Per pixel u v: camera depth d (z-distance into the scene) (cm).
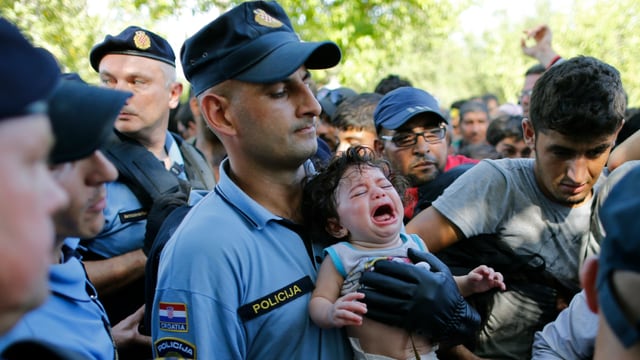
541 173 213
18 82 80
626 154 231
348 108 367
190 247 172
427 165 304
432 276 177
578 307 195
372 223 186
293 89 179
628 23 856
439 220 225
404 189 208
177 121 562
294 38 182
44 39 649
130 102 280
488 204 221
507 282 222
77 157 127
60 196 86
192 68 184
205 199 189
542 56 523
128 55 288
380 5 942
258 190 187
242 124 178
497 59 1518
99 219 153
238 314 172
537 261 219
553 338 200
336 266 183
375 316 177
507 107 735
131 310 261
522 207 220
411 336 179
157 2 746
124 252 259
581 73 197
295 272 179
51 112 125
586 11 914
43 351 94
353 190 188
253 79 172
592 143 200
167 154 310
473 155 502
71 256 162
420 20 984
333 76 937
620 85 201
